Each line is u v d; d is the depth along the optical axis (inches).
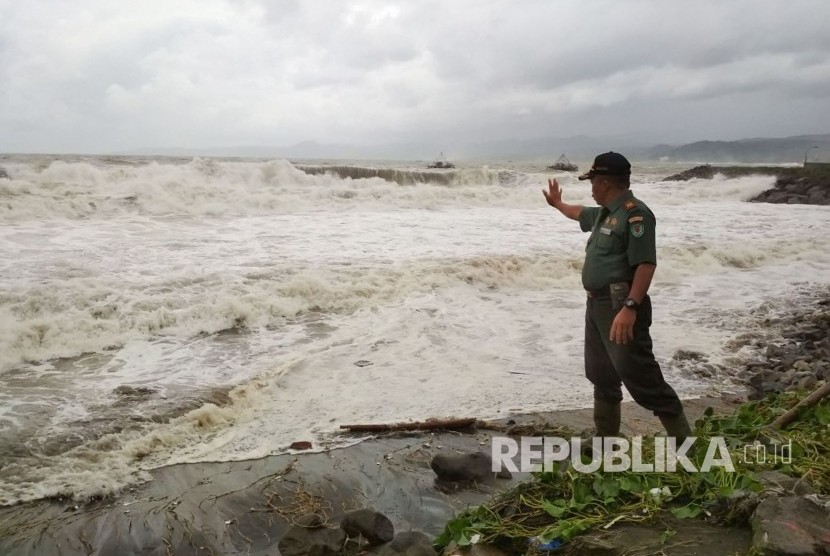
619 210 156.7
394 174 1077.8
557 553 128.5
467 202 883.4
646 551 121.0
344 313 358.3
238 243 498.9
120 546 148.7
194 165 823.1
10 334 278.5
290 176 876.6
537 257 484.7
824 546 109.2
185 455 195.3
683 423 162.2
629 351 157.1
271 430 214.8
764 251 568.7
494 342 316.2
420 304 378.9
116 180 748.0
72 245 450.9
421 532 152.9
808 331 347.9
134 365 269.7
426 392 250.2
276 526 158.9
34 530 153.6
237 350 293.0
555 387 258.2
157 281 361.1
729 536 125.9
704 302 416.8
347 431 214.8
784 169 1438.2
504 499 155.6
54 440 197.5
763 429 172.6
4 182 596.1
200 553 147.4
